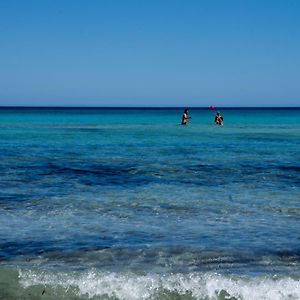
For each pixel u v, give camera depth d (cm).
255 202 1275
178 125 5925
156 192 1409
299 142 3303
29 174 1727
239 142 3284
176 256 826
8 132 4303
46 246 872
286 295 670
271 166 2022
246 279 708
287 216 1120
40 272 735
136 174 1769
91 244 887
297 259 818
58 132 4372
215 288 686
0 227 996
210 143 3195
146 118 9075
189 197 1338
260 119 8762
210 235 952
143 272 748
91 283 698
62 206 1204
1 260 797
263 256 830
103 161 2155
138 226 1016
